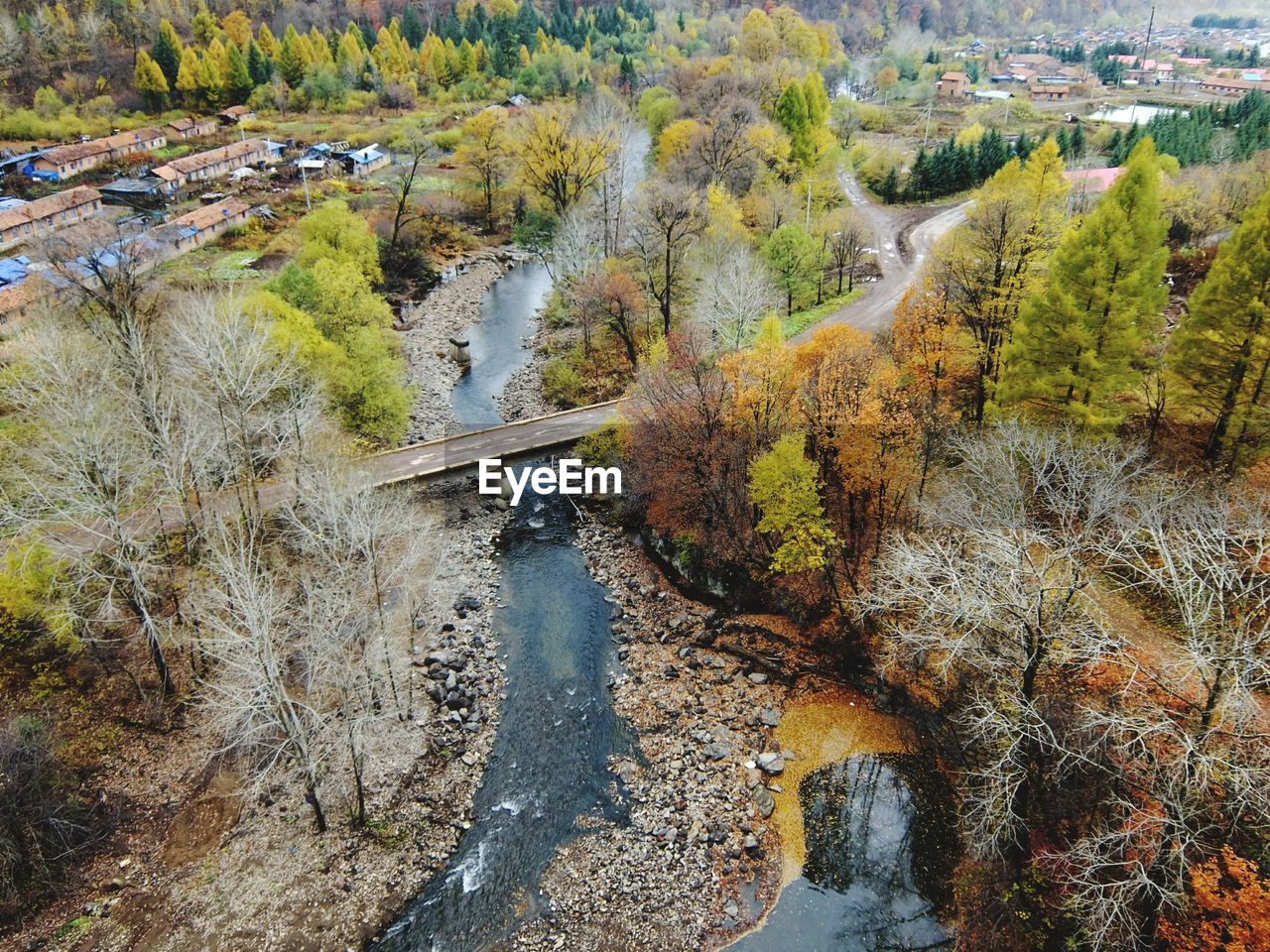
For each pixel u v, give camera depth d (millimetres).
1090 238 38969
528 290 92250
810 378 42438
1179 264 63781
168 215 96562
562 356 73562
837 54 158000
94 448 34031
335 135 135625
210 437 40844
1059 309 39938
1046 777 30516
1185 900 24484
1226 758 24984
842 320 67750
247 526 44094
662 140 96750
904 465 39469
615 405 62969
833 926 30438
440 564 43500
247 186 110688
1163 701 29828
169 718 37594
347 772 36156
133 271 57031
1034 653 28344
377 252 83875
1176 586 25688
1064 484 33750
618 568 50219
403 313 83062
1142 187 37719
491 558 51156
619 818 34969
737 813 34906
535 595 48219
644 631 45344
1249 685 23875
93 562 37219
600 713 40250
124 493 37250
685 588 48188
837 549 42719
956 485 37875
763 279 63094
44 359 37594
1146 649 32312
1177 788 24656
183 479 39781
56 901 30859
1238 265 36469
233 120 140500
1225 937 24547
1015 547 28469
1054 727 29812
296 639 38969
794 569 41750
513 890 32062
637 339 69625
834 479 43281
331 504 35250
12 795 30984
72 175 111812
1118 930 26328
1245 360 36938
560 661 43406
